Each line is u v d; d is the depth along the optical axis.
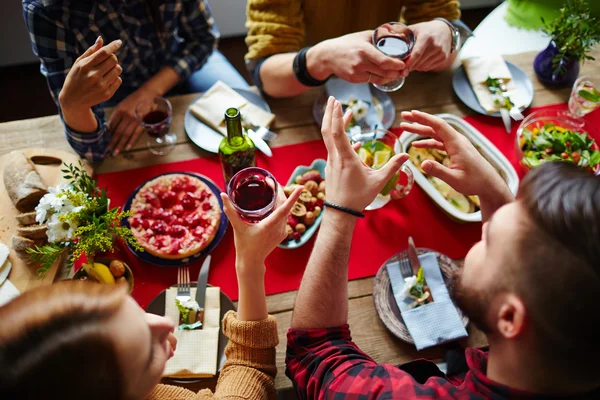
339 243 0.90
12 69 2.64
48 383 0.46
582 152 1.24
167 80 1.54
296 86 1.39
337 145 0.90
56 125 1.37
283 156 1.32
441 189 1.23
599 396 0.57
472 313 0.59
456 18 1.59
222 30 2.72
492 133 1.37
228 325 0.91
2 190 1.22
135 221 1.16
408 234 1.20
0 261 1.10
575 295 0.49
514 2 1.68
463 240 1.20
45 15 1.28
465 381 0.69
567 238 0.50
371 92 1.41
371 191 0.90
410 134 1.29
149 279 1.13
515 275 0.53
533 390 0.59
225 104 1.38
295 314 0.90
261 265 0.87
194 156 1.33
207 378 0.99
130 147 1.33
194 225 1.16
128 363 0.53
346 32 1.67
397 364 1.03
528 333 0.54
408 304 1.07
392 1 1.59
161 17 1.49
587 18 1.32
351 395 0.74
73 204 1.01
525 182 0.57
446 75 1.48
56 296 0.53
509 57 1.52
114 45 1.10
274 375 0.91
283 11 1.50
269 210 0.91
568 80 1.44
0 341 0.48
